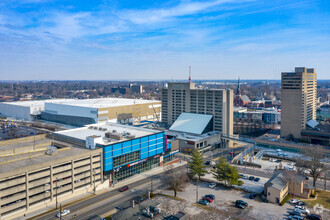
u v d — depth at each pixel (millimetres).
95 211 97438
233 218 91500
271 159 170125
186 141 188375
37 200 98438
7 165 99438
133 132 152625
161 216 82625
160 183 125625
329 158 172625
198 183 126875
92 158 115938
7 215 90438
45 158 107312
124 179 130625
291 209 98938
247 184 124750
